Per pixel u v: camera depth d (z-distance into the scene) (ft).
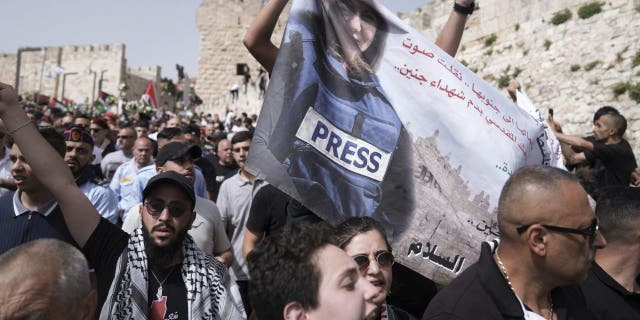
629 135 42.04
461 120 12.64
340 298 6.76
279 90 11.19
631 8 46.70
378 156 11.69
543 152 13.89
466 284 8.50
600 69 46.93
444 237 11.88
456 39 15.07
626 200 10.57
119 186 23.32
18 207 13.03
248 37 12.69
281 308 6.89
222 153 29.37
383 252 10.00
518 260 8.38
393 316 10.09
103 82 214.07
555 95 50.55
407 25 12.69
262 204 15.92
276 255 7.14
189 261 11.16
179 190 11.00
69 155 16.76
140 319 10.25
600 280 10.39
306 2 11.76
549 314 8.63
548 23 53.83
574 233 7.97
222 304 10.82
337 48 11.89
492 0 60.75
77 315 6.88
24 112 11.16
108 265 10.93
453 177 12.23
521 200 8.22
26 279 6.53
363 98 11.84
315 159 11.13
